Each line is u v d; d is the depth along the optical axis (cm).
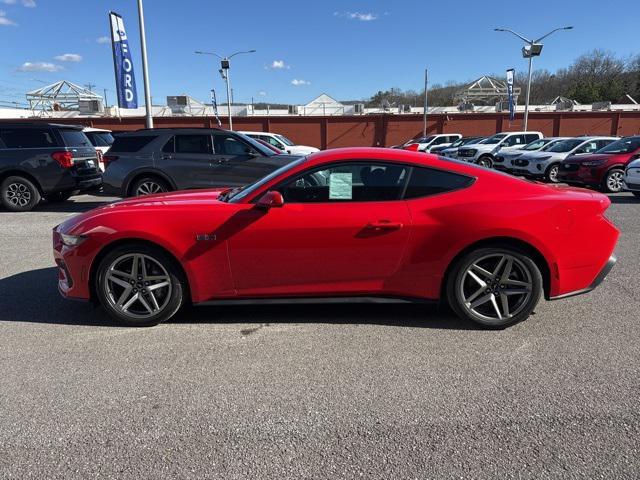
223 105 5425
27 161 979
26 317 414
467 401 280
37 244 698
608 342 355
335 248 364
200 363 329
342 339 365
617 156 1220
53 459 235
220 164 888
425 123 3941
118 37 1714
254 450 240
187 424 262
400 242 362
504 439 246
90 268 376
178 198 419
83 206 1092
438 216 360
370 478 220
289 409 274
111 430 257
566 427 255
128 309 387
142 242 371
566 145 1617
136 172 900
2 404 281
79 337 372
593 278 377
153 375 313
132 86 1794
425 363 326
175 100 4572
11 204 995
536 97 8406
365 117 3978
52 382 305
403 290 374
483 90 5844
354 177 372
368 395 288
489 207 357
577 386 295
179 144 903
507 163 1820
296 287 375
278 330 382
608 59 7931
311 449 240
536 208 357
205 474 224
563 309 420
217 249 366
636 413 267
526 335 369
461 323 391
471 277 369
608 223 375
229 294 378
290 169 378
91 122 3850
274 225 362
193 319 405
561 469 224
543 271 375
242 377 310
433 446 241
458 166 379
